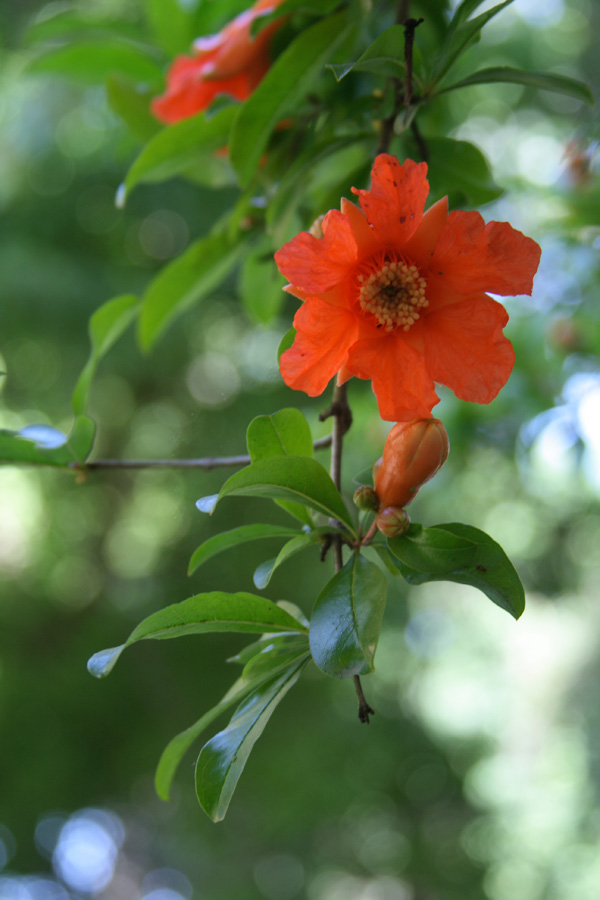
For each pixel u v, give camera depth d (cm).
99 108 167
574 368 94
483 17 53
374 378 51
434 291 51
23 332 176
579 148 70
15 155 176
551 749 332
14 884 202
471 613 311
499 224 50
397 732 224
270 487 51
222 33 61
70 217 178
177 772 198
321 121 60
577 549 182
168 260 186
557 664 378
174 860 229
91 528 210
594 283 90
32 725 184
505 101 188
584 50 191
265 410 180
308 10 57
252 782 192
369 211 50
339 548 51
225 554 188
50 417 198
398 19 58
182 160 60
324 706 205
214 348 188
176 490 194
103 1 149
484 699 315
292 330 52
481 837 235
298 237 50
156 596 193
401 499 51
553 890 246
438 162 58
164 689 191
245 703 51
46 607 202
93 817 214
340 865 220
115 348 176
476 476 141
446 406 94
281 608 52
